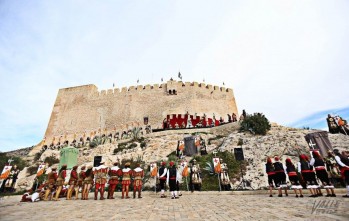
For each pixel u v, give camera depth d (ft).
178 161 71.92
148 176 64.85
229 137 83.51
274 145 66.18
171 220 17.19
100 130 158.81
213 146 86.02
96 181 37.65
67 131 165.37
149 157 86.58
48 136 166.61
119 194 49.62
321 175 30.89
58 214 20.68
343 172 28.89
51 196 38.37
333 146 60.85
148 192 51.39
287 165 33.91
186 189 52.60
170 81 165.68
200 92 165.68
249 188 51.57
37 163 99.14
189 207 24.95
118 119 160.25
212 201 31.22
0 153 108.47
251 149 67.56
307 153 60.59
